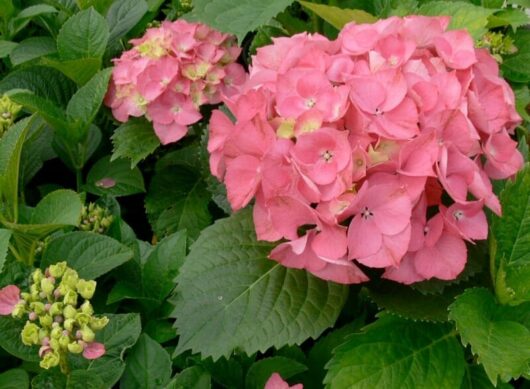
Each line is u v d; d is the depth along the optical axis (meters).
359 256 0.66
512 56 0.97
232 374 0.73
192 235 0.85
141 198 0.92
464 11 0.83
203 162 0.86
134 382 0.71
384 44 0.70
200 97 0.86
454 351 0.70
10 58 0.92
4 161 0.73
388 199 0.65
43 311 0.66
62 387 0.67
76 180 0.92
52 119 0.82
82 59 0.87
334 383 0.67
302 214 0.66
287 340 0.68
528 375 0.66
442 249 0.68
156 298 0.76
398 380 0.68
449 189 0.66
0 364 0.73
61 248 0.73
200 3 0.83
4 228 0.73
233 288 0.70
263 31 0.92
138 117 0.88
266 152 0.66
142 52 0.86
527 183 0.70
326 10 0.84
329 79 0.70
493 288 0.72
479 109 0.69
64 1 0.97
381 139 0.66
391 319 0.70
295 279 0.70
